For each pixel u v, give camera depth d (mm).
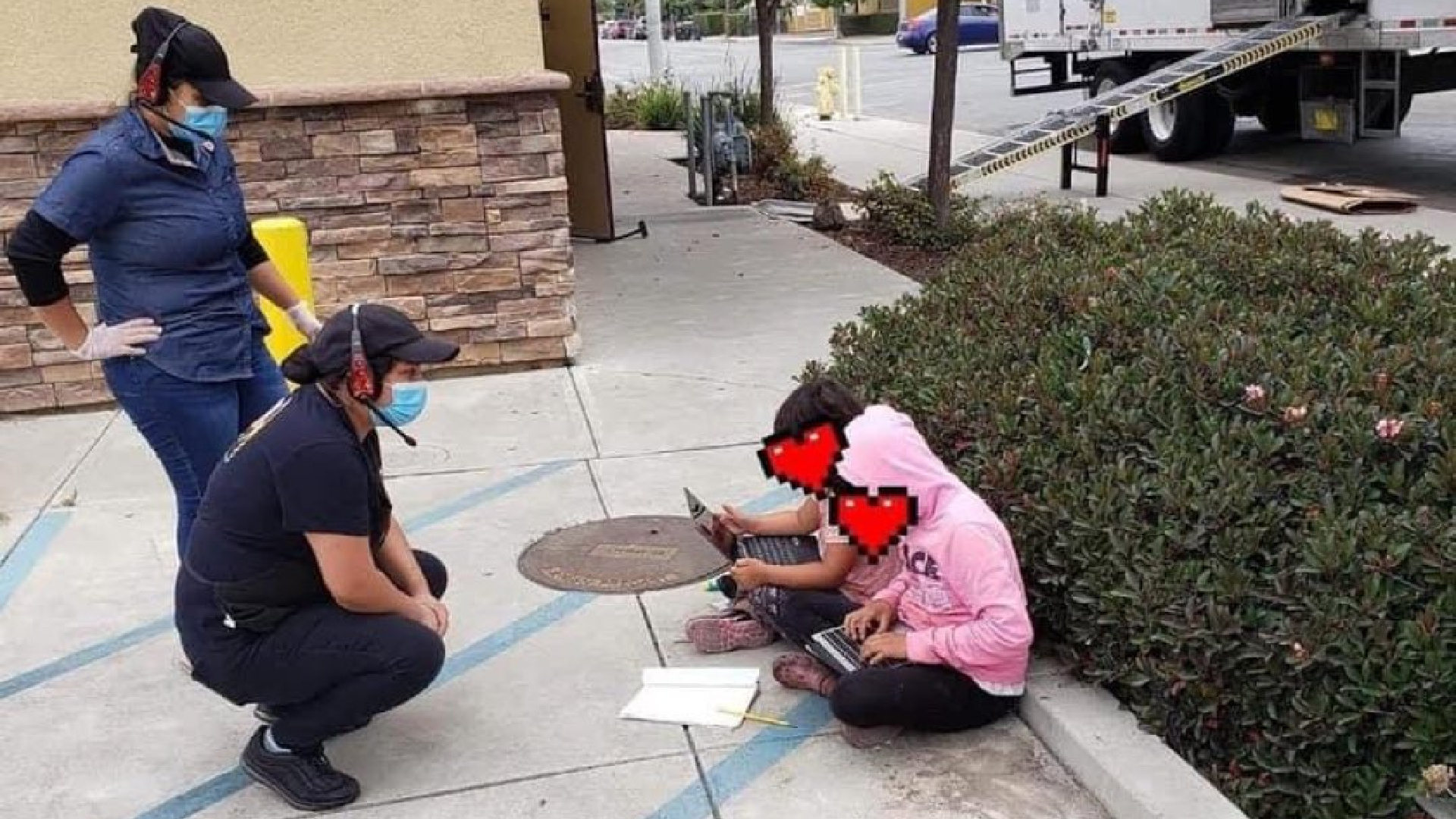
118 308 3811
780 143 15023
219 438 3943
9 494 5762
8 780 3605
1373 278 4832
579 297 9422
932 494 3490
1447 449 3389
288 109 6770
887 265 10547
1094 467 3865
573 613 4469
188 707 3955
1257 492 3498
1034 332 4930
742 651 4145
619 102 24406
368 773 3574
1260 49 13039
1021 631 3449
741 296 9219
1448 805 2855
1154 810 3055
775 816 3305
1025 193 13914
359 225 6969
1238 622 3154
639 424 6457
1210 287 5055
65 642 4395
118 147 3658
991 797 3336
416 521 5355
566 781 3500
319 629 3291
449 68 6848
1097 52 16766
